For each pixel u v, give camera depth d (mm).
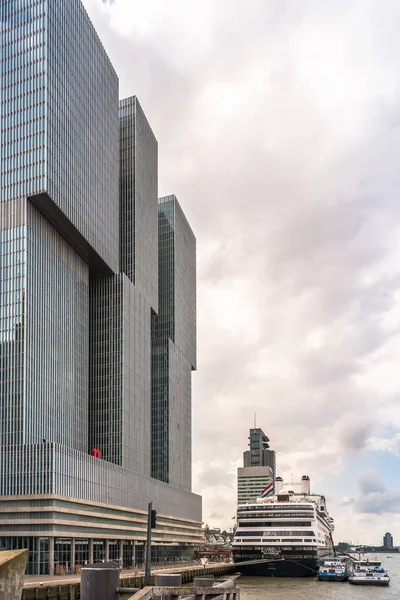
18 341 150000
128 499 184250
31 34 165250
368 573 162625
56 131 162250
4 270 154375
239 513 181250
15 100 162625
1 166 159750
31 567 134375
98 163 189250
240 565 176500
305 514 175750
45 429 155375
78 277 182750
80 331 182375
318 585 153625
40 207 160000
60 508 139375
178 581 28141
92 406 195375
